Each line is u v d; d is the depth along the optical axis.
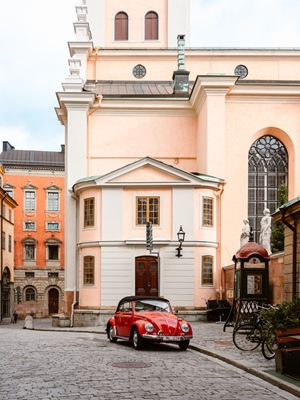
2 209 54.91
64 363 12.84
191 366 12.66
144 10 44.62
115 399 8.88
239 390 9.79
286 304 12.13
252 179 34.91
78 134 34.28
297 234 18.45
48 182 68.62
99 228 29.38
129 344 17.84
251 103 34.66
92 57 41.31
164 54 41.34
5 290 56.41
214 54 40.94
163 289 28.70
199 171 35.16
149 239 24.52
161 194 29.42
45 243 67.88
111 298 28.75
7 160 69.38
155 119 36.28
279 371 11.06
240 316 19.80
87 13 44.16
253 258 19.78
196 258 29.05
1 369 11.92
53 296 68.06
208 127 33.03
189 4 44.72
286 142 35.06
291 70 40.91
